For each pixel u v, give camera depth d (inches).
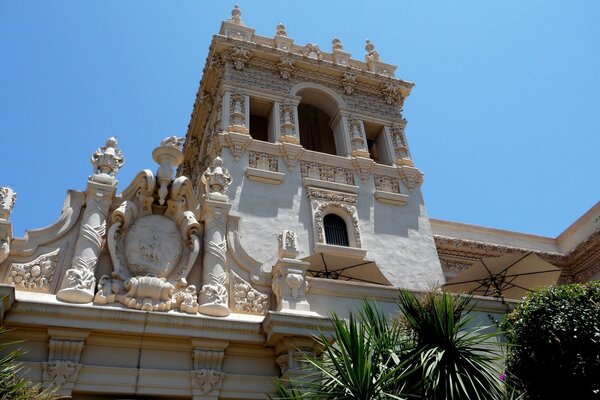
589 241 975.0
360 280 677.9
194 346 395.2
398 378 333.4
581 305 414.3
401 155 909.8
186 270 435.2
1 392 295.1
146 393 372.5
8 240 396.2
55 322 364.5
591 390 380.8
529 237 1058.1
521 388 406.3
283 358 404.2
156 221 451.8
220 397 388.8
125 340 387.2
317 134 1049.5
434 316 384.5
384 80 992.2
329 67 962.1
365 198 814.5
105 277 404.2
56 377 353.4
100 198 443.5
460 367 363.3
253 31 969.5
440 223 991.0
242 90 868.0
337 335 363.6
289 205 754.8
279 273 451.5
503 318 473.7
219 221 469.7
